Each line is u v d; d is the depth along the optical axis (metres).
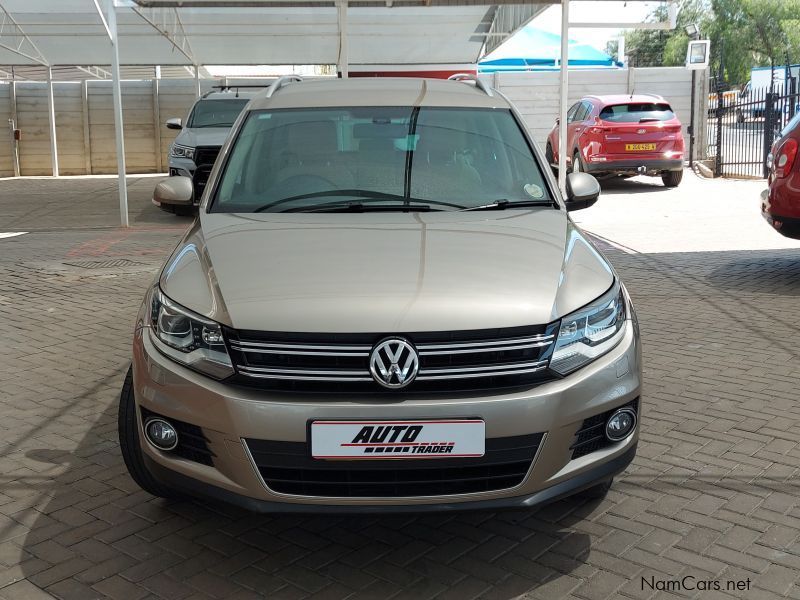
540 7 15.27
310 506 2.91
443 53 20.86
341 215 3.80
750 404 4.94
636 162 16.50
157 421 3.09
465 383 2.90
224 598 3.03
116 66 12.14
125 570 3.21
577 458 3.07
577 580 3.12
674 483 3.92
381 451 2.85
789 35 60.88
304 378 2.88
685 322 6.75
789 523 3.54
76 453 4.30
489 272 3.16
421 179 4.08
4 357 5.97
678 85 22.28
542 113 22.56
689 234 11.22
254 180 4.10
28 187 19.16
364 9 16.33
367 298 2.97
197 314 3.05
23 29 17.81
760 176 18.80
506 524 3.55
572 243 3.58
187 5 12.21
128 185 19.39
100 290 8.12
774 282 8.11
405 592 3.06
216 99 14.55
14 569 3.20
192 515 3.64
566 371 3.00
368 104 4.51
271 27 17.95
